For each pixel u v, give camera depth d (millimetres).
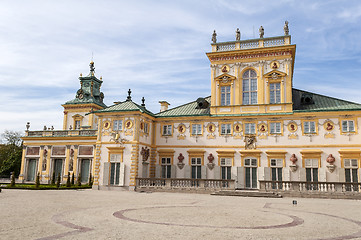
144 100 48438
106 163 41906
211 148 42844
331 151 38250
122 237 12211
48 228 13945
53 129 61469
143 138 43062
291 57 42188
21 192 35031
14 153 80312
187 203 25922
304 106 41375
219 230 14031
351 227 15539
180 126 44750
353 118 38062
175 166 43938
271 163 40250
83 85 75000
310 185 36656
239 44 44438
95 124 70312
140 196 32188
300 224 16094
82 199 27844
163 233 13102
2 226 14250
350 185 33531
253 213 20094
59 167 55781
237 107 42906
